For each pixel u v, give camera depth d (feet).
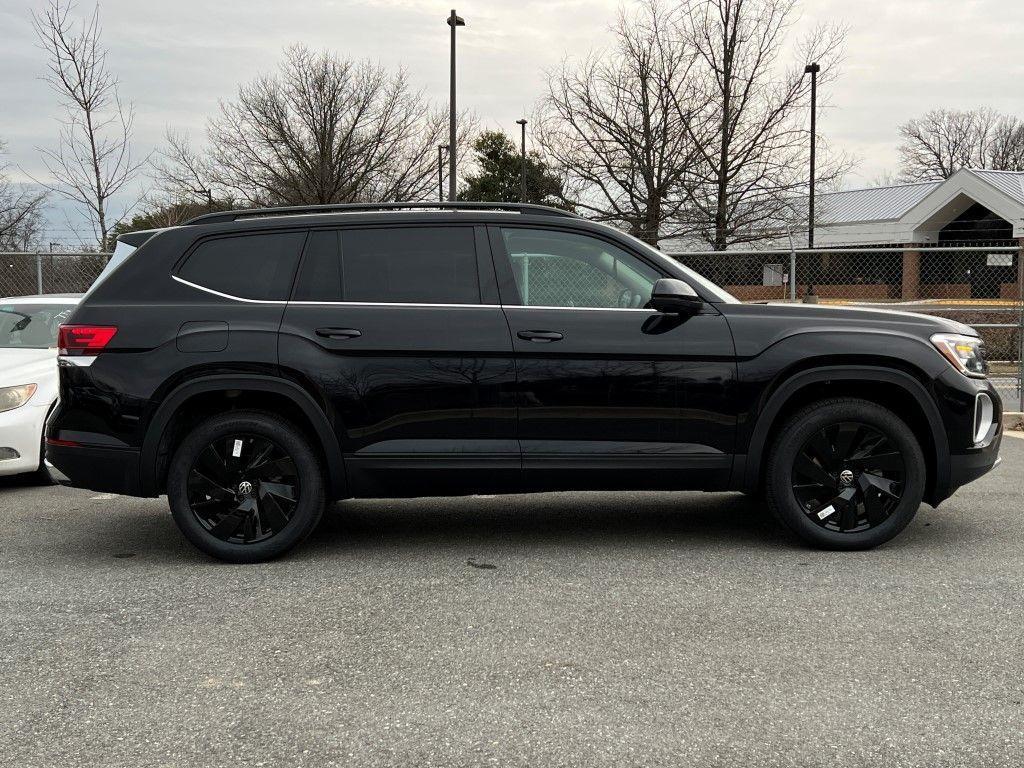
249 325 15.53
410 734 9.39
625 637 12.02
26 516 19.90
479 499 21.21
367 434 15.58
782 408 16.20
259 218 16.31
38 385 22.84
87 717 9.84
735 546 16.58
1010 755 8.84
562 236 16.14
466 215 16.20
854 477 15.96
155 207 88.94
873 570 14.93
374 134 100.37
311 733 9.44
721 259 50.19
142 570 15.47
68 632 12.39
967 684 10.44
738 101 78.43
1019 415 32.91
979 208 108.88
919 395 15.72
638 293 15.98
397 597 13.82
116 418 15.47
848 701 10.03
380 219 16.15
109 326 15.62
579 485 15.89
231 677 10.86
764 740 9.18
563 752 8.98
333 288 15.83
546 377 15.55
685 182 79.61
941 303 42.14
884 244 112.37
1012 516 18.70
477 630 12.35
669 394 15.64
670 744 9.12
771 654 11.39
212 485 15.72
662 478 15.84
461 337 15.51
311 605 13.47
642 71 81.25
